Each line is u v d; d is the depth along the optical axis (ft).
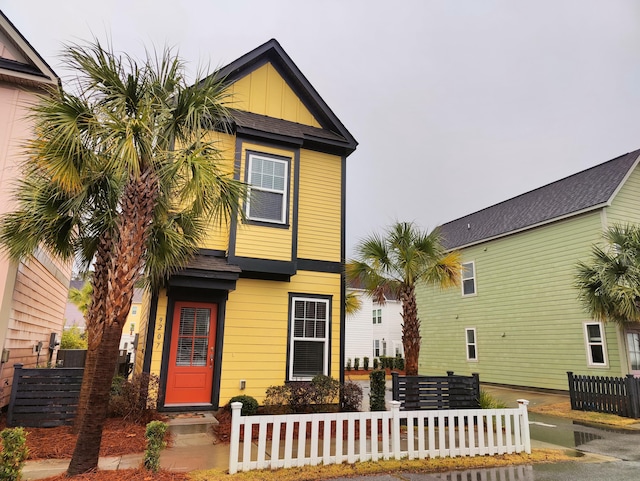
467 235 58.44
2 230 20.33
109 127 13.93
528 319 47.01
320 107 33.17
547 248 45.65
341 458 16.60
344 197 32.71
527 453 19.25
